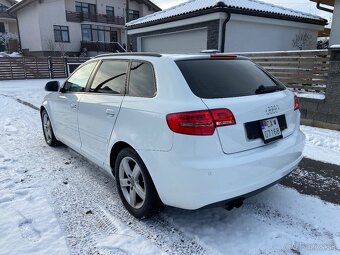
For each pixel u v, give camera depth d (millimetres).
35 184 3459
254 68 3072
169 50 12906
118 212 2889
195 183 2174
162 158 2316
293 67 6535
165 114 2297
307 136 5324
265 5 12406
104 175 3742
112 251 2326
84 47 30656
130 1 34188
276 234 2516
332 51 5465
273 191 3318
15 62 18562
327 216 2803
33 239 2451
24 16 29797
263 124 2486
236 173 2234
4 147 4844
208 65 2674
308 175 3758
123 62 3072
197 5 12078
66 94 3986
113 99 2939
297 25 12125
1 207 2920
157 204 2592
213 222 2711
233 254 2281
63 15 29250
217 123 2197
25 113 7914
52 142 4797
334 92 5562
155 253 2303
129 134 2637
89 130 3381
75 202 3070
